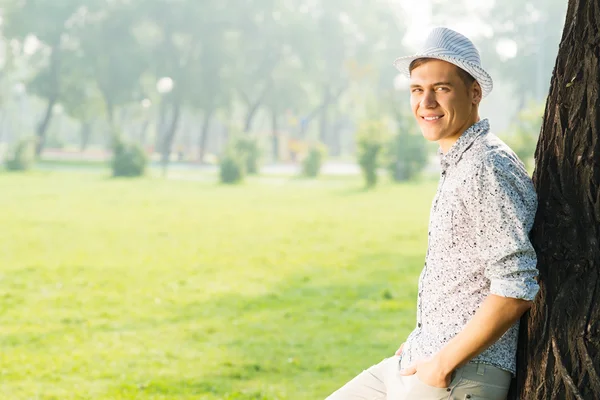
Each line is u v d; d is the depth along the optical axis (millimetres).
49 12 58438
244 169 34375
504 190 2486
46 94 59719
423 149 34531
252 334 8656
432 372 2568
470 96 2699
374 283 11539
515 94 64000
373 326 9000
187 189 29938
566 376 2557
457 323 2633
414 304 10141
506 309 2443
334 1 68375
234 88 63344
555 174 2668
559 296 2611
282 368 7340
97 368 7285
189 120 84125
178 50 59969
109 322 9203
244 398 6402
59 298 10461
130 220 19062
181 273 12305
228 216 20234
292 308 9984
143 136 80250
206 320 9344
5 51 67000
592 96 2586
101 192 27312
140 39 61875
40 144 56406
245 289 11148
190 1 59094
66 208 21625
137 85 61375
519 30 62156
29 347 8031
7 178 33438
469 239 2584
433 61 2688
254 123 98312
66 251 14305
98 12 59375
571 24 2674
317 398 6430
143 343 8242
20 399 6320
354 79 58469
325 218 19891
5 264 12891
